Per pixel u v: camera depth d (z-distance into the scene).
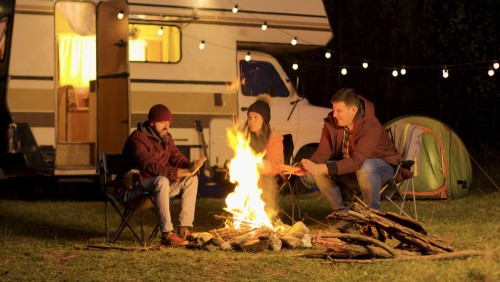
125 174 6.22
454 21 14.56
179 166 6.70
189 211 6.42
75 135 11.15
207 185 10.30
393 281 4.66
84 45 11.16
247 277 5.04
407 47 15.21
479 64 14.55
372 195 6.43
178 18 10.14
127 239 6.91
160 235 7.09
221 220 8.09
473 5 14.52
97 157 9.98
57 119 10.63
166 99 10.04
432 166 9.39
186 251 5.93
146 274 5.21
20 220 8.34
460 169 9.49
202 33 10.27
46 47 9.73
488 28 14.45
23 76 9.63
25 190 11.71
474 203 8.70
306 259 5.46
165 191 6.22
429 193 9.35
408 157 7.49
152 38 10.45
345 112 6.48
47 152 9.70
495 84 14.58
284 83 10.80
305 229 6.20
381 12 15.30
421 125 9.78
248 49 10.95
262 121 7.04
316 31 10.97
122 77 9.73
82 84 11.20
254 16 10.57
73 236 7.21
